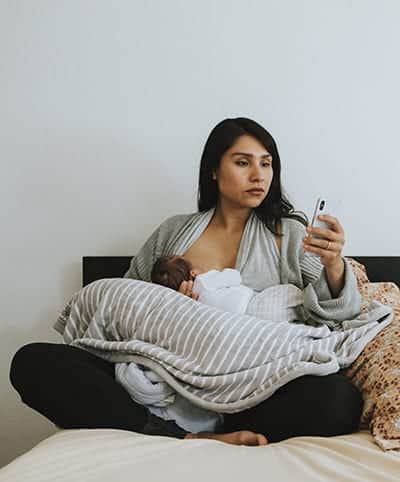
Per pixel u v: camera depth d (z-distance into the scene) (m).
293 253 1.76
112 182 2.12
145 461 1.11
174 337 1.52
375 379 1.38
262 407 1.41
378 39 2.09
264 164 1.77
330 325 1.63
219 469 1.08
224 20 2.09
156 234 1.92
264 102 2.10
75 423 1.39
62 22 2.09
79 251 2.13
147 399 1.46
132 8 2.09
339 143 2.11
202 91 2.10
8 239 2.12
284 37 2.09
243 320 1.50
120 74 2.10
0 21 2.09
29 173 2.11
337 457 1.13
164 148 2.11
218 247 1.83
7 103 2.10
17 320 2.14
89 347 1.58
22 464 1.11
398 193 2.12
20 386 1.42
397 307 1.70
